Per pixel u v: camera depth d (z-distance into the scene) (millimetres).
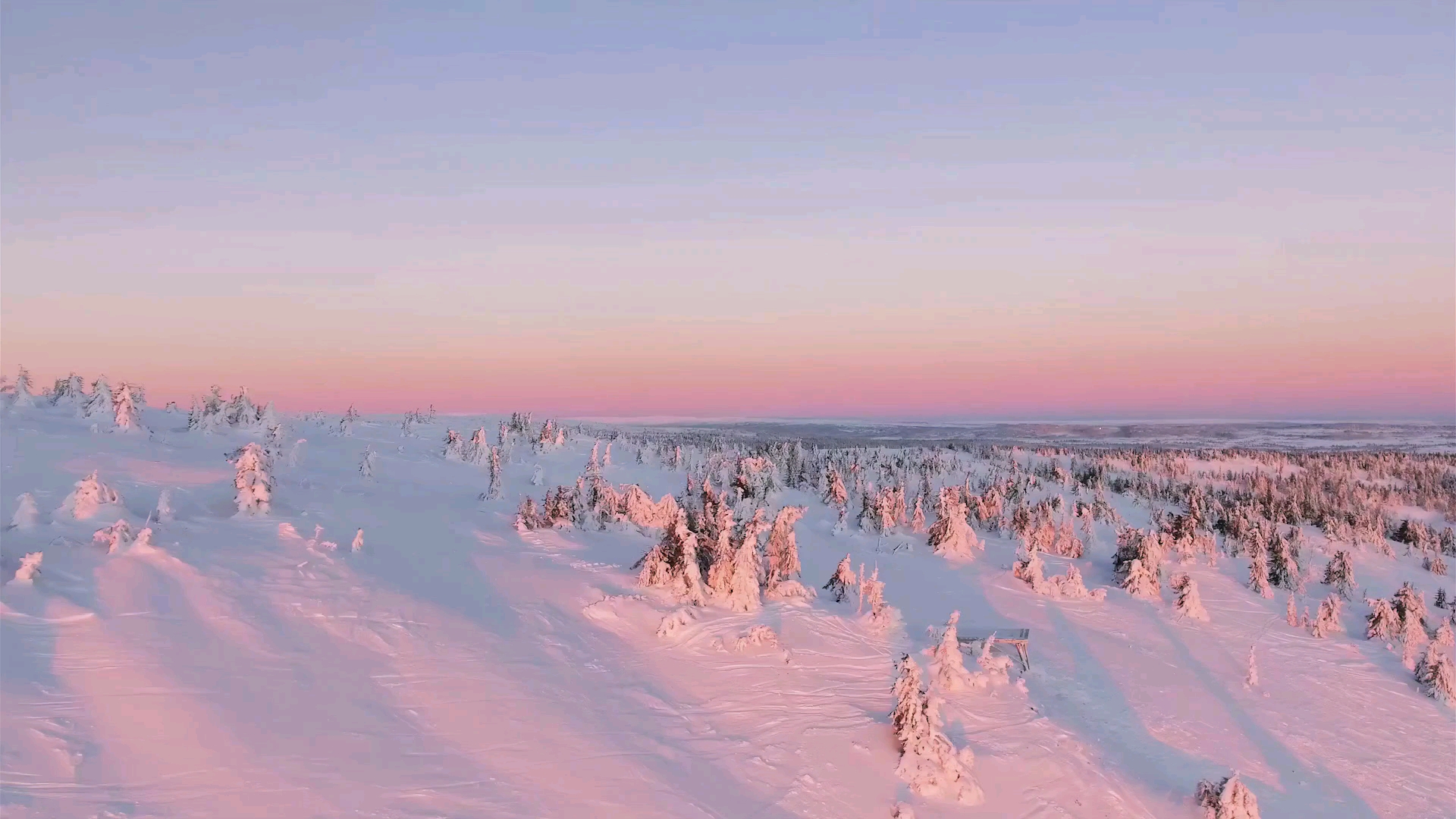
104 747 17156
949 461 137625
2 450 41625
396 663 23578
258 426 61656
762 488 59062
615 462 78875
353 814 16531
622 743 21422
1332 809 25562
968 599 43094
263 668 21516
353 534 34156
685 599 32031
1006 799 21797
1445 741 32188
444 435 78188
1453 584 77125
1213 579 56781
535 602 30734
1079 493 103625
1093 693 31078
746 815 19359
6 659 19594
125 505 31844
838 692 26188
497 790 18219
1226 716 31312
